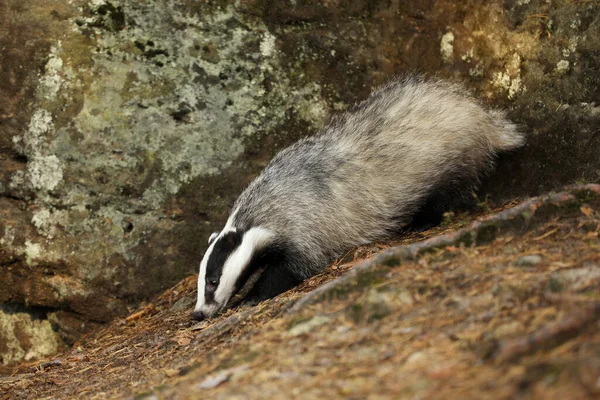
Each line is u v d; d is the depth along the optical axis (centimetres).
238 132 1217
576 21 1177
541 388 504
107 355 1076
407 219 1227
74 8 1160
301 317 790
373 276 820
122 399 771
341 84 1251
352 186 1166
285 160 1177
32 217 1181
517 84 1241
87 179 1173
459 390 543
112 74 1170
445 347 631
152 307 1201
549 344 562
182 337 1023
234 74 1212
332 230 1155
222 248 1091
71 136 1166
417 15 1262
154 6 1183
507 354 573
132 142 1179
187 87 1195
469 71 1264
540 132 1215
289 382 638
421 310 723
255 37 1218
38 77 1159
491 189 1258
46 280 1200
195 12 1196
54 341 1252
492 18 1256
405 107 1206
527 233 848
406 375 596
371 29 1258
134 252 1197
